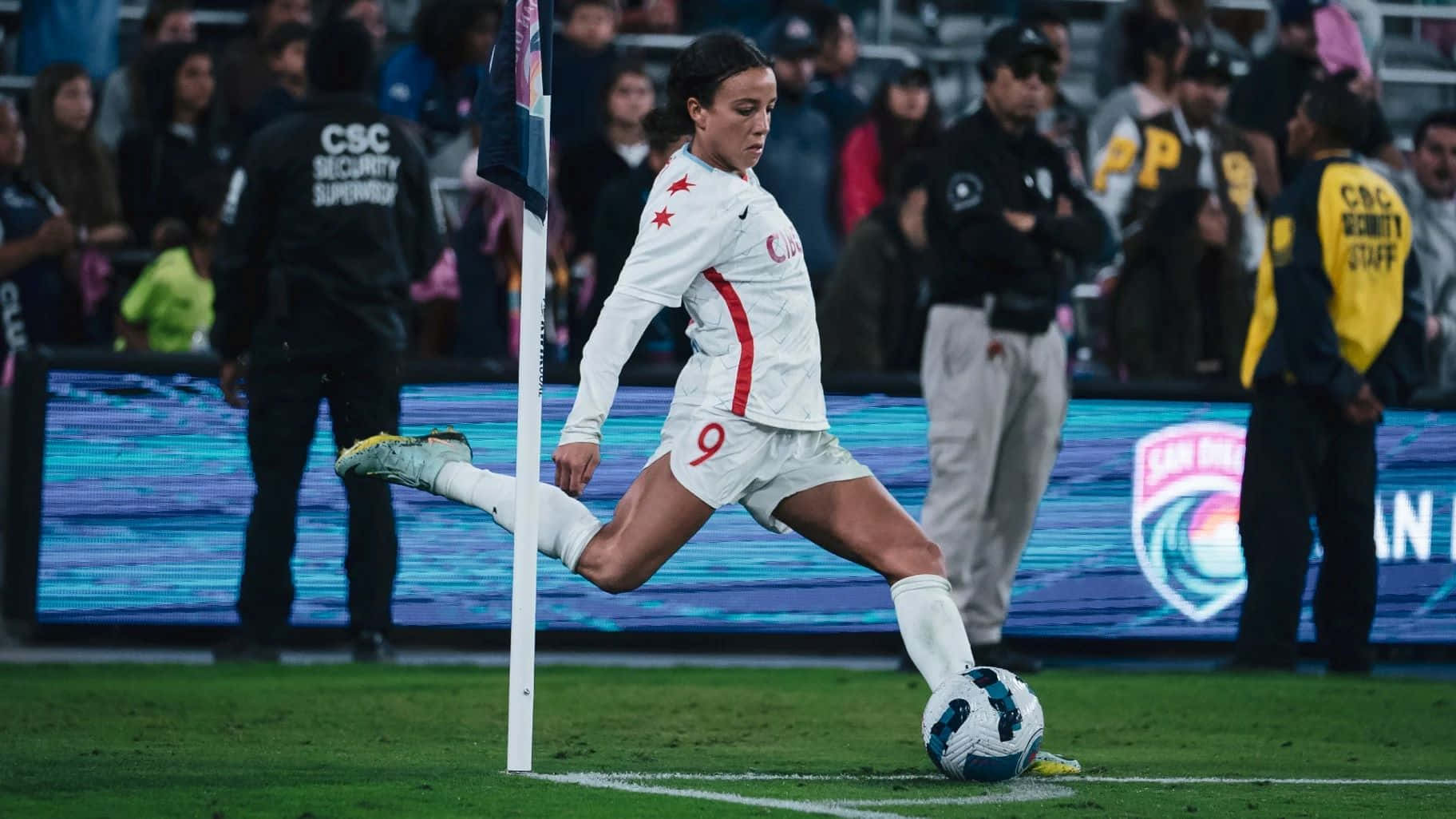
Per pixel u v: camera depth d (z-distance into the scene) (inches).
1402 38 1929.1
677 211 640.4
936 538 1158.3
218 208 1370.6
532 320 616.7
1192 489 1336.1
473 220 1370.6
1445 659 1353.3
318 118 1160.2
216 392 1283.2
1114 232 1164.5
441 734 846.5
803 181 1531.7
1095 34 2041.1
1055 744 857.5
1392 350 1207.6
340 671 1116.5
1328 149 1197.1
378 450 675.4
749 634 1314.0
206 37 1819.6
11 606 1273.4
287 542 1179.9
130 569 1279.5
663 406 1291.8
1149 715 978.7
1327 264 1175.6
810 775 691.4
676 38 1795.0
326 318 1158.3
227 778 649.0
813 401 663.1
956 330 1145.4
